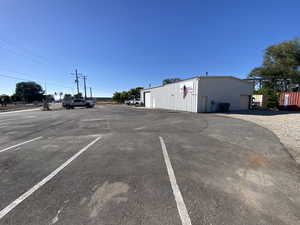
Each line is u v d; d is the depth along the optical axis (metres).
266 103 19.55
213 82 16.09
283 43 24.17
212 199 2.12
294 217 1.78
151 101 28.16
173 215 1.83
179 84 18.77
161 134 6.04
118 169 3.05
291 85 25.98
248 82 17.77
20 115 14.70
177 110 19.14
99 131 6.71
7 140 5.36
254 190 2.32
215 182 2.56
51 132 6.61
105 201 2.09
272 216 1.79
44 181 2.63
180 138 5.41
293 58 23.47
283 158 3.57
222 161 3.41
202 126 7.67
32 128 7.63
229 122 8.86
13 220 1.78
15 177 2.78
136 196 2.20
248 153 3.90
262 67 26.33
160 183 2.54
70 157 3.71
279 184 2.49
